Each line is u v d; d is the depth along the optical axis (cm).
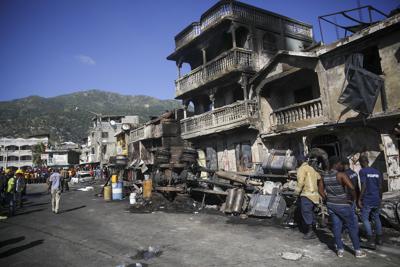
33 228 995
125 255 659
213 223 977
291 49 2109
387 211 777
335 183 594
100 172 4538
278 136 1555
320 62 1318
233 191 1139
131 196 1519
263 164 1271
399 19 1040
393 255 598
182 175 1404
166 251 680
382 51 1112
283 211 1002
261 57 1912
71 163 7606
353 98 1128
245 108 1656
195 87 2092
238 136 1833
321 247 665
